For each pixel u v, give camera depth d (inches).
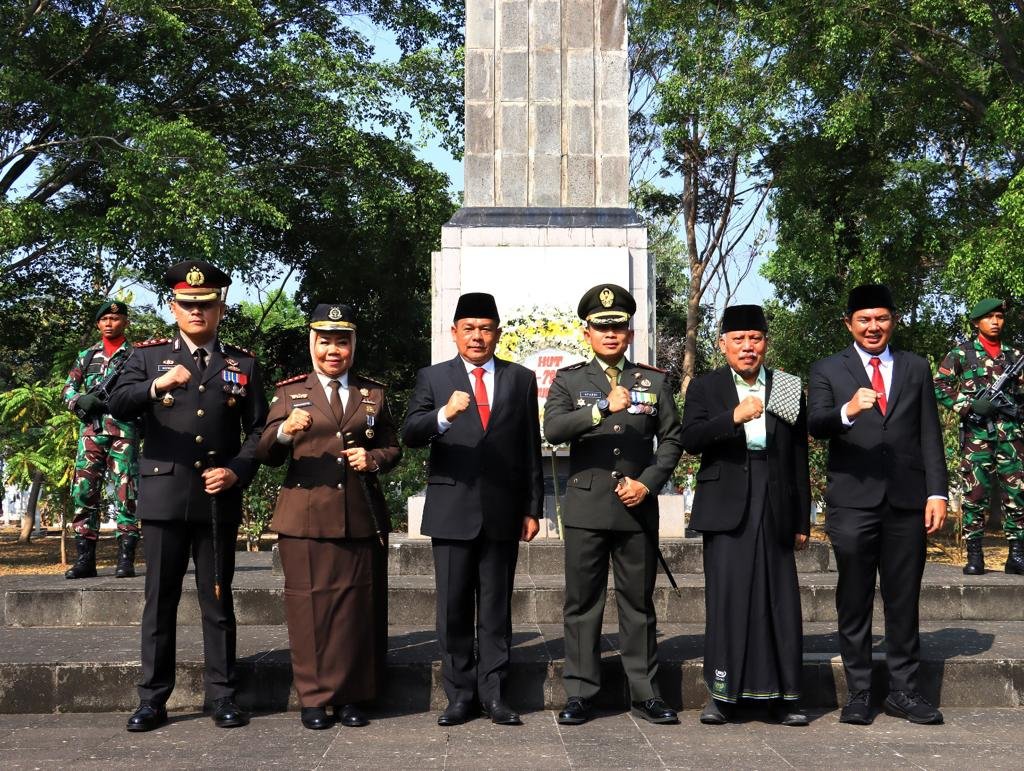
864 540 202.7
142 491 201.6
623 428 207.5
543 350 335.3
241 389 209.5
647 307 346.9
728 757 172.9
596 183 360.8
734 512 201.0
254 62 779.4
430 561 308.5
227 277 213.3
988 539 719.7
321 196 812.0
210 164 637.3
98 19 674.2
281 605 269.3
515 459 207.2
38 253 710.5
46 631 258.8
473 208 355.3
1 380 909.8
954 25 701.3
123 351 305.0
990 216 732.7
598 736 187.9
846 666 204.5
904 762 169.5
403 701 210.8
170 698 211.6
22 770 166.1
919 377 209.6
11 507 1141.7
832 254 780.6
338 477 202.4
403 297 906.7
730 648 198.1
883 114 736.3
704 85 837.2
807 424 208.5
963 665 214.5
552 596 266.8
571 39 366.3
